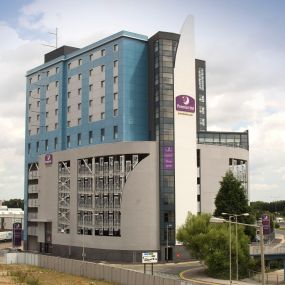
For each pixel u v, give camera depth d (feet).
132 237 342.23
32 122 471.21
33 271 273.54
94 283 225.76
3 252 412.16
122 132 362.53
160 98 354.54
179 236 293.02
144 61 376.07
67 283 225.97
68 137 420.77
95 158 372.99
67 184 401.90
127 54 370.53
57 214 409.28
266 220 435.53
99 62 391.24
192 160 358.23
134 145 348.59
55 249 407.44
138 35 375.25
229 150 402.11
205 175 387.96
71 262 264.52
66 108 426.92
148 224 342.44
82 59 411.13
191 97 362.94
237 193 345.92
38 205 439.22
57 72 437.58
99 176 368.07
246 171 422.00
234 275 274.16
